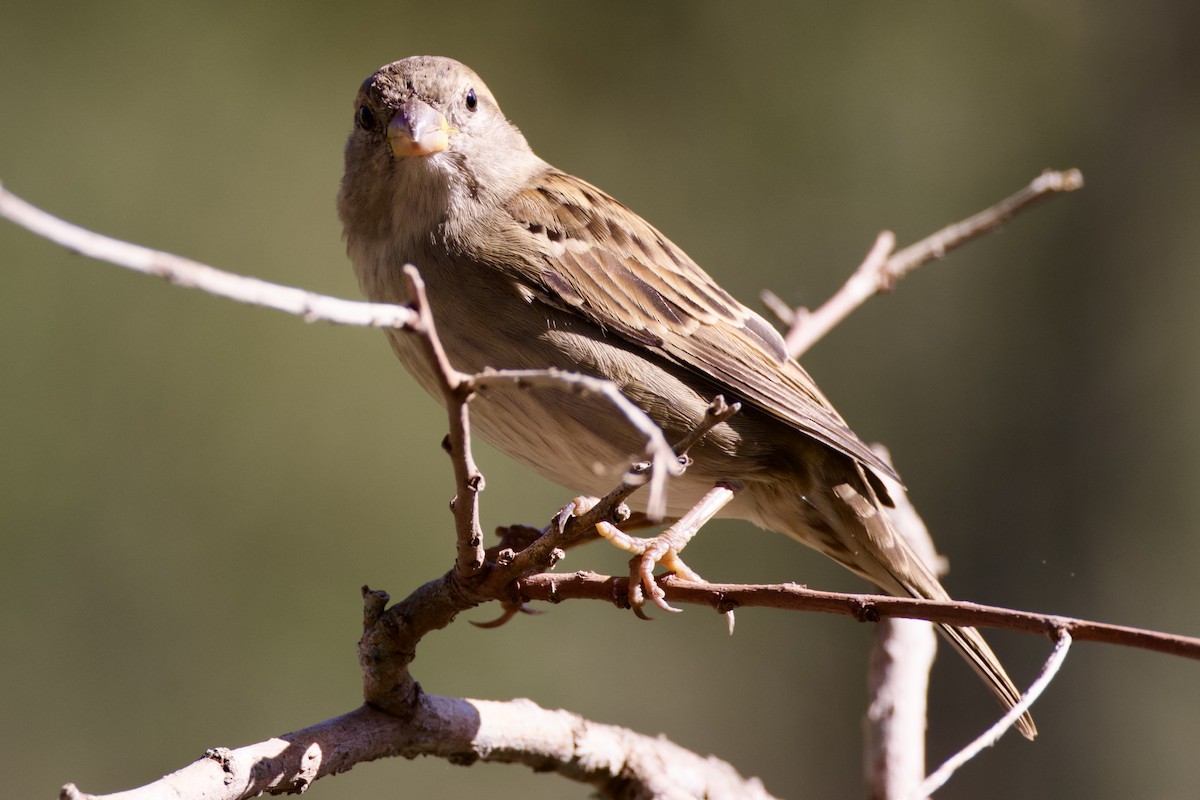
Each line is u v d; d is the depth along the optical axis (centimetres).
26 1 1451
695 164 1459
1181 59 1416
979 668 647
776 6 1485
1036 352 1377
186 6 1489
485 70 1488
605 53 1491
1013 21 1456
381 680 502
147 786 438
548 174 683
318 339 1384
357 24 1508
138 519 1296
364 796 1215
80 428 1316
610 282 638
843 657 1280
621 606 477
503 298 632
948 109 1445
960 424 1357
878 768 638
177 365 1352
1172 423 1347
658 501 354
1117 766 1228
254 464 1337
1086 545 1325
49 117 1435
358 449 1354
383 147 659
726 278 1424
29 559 1262
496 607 1264
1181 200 1400
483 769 1232
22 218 288
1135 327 1375
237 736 1238
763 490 668
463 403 395
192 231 1438
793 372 670
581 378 371
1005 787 1223
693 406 635
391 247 656
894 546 666
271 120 1479
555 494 1344
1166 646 370
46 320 1337
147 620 1269
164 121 1459
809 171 1445
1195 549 1312
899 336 1373
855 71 1463
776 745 1268
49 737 1207
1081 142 1418
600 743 589
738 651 1280
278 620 1289
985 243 1392
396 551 1334
